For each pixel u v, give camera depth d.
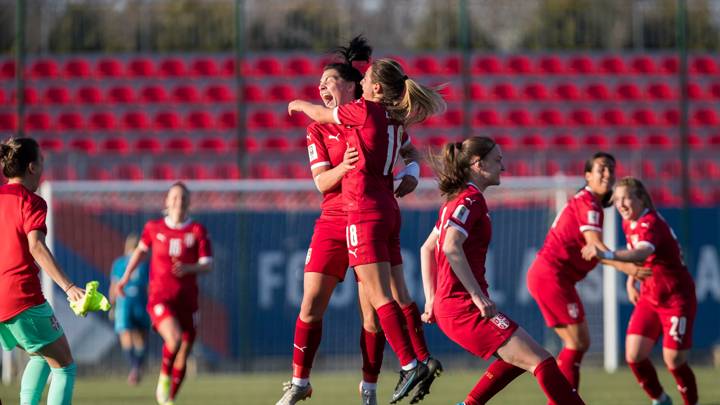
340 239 22.39
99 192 49.03
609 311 49.47
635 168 65.69
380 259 21.30
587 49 69.69
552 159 65.12
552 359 20.56
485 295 20.91
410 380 21.39
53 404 21.98
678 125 67.94
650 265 27.64
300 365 23.03
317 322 22.94
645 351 28.55
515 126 67.00
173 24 67.75
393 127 21.80
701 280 53.12
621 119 67.81
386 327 21.41
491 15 70.88
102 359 47.88
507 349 20.55
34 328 21.59
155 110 65.94
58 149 64.50
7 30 66.69
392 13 70.44
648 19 69.62
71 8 67.12
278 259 50.62
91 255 48.97
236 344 50.09
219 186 48.62
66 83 66.06
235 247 50.47
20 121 61.44
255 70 66.88
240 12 59.69
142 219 49.50
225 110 66.06
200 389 40.84
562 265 28.41
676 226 53.66
